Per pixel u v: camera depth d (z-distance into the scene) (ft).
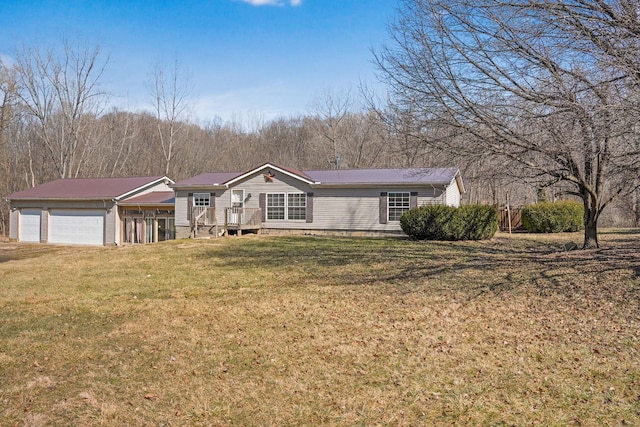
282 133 156.56
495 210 63.26
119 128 140.15
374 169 78.48
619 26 25.71
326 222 72.84
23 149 125.80
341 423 13.52
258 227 75.41
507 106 31.14
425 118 34.91
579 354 17.88
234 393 15.79
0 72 107.55
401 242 60.49
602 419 13.00
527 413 13.55
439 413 13.85
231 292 32.76
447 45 33.50
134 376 17.52
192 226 74.59
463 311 24.99
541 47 29.37
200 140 152.66
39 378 17.39
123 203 84.74
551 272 32.81
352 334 21.79
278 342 21.03
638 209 72.79
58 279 40.60
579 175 36.58
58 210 89.71
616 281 28.27
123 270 44.93
